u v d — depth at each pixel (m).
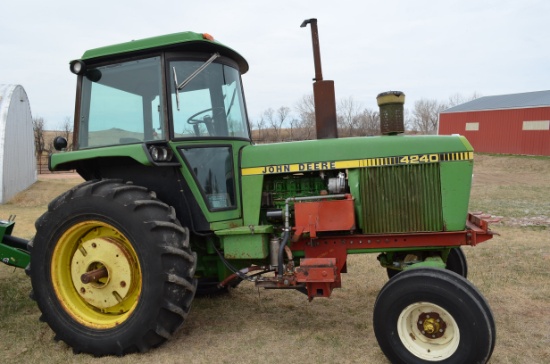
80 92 3.93
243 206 3.90
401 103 3.88
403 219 3.68
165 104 3.61
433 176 3.64
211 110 3.87
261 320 4.11
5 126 15.57
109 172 4.00
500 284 4.80
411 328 3.13
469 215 4.03
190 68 3.74
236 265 4.05
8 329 3.94
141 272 3.36
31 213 12.57
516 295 4.48
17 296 4.81
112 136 3.81
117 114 3.79
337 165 3.76
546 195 13.95
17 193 16.41
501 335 3.59
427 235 3.64
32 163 18.97
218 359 3.33
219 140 3.83
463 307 2.91
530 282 4.86
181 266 3.37
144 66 3.71
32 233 9.08
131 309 3.44
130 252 3.51
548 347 3.37
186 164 3.66
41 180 20.20
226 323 4.05
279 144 3.92
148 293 3.31
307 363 3.24
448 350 2.99
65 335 3.51
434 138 3.70
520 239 6.96
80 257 3.62
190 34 3.57
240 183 3.93
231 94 4.07
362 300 4.56
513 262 5.63
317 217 3.64
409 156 3.67
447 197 3.61
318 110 4.14
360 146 3.76
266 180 3.96
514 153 31.20
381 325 3.14
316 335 3.72
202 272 4.18
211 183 3.79
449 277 3.00
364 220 3.73
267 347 3.52
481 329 2.88
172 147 3.61
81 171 4.15
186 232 3.49
